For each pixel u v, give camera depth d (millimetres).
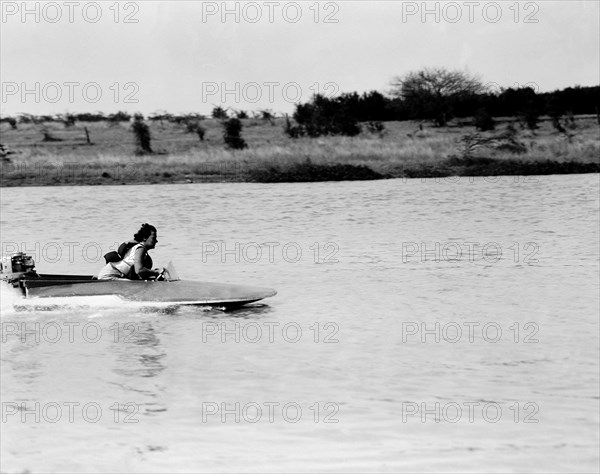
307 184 125438
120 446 26766
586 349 37531
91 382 32844
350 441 27203
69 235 77250
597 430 27922
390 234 77062
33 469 25172
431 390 32031
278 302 47969
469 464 25469
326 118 194250
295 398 31156
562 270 58094
